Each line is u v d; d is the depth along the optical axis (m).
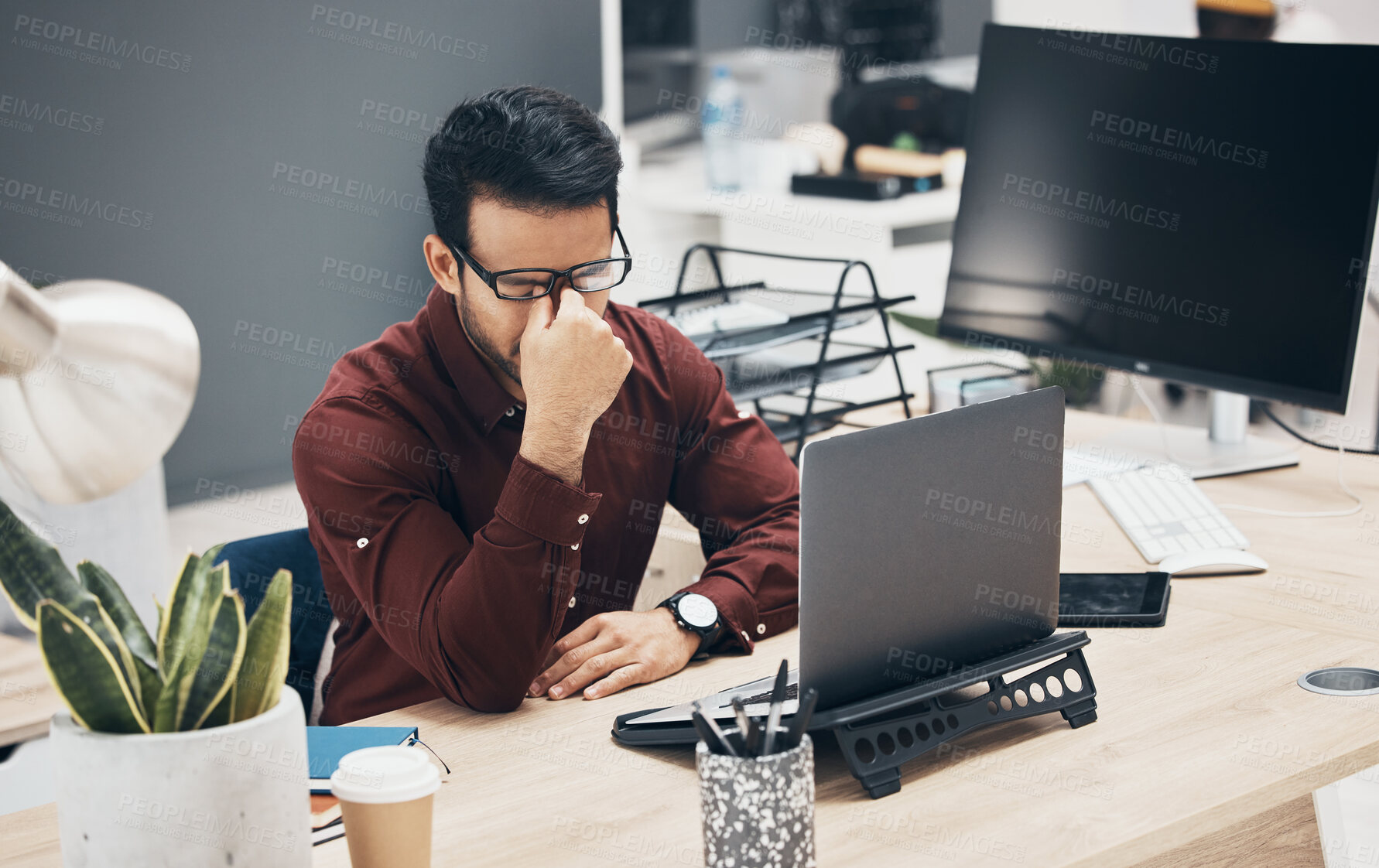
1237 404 1.91
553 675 1.26
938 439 1.02
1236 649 1.24
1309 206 1.67
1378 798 2.08
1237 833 1.25
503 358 1.27
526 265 1.20
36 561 0.78
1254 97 1.70
